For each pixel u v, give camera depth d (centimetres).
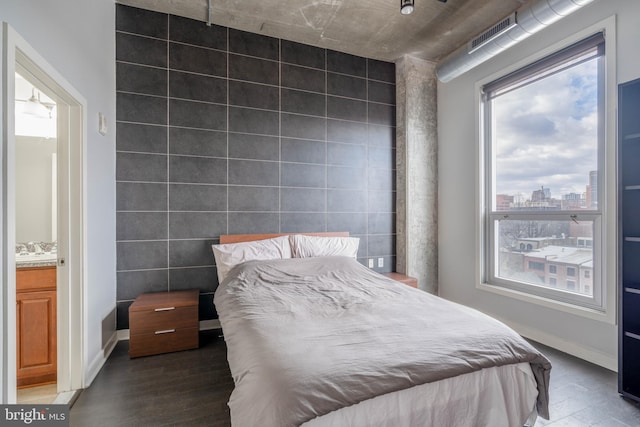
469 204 330
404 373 112
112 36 259
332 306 181
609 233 215
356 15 280
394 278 338
